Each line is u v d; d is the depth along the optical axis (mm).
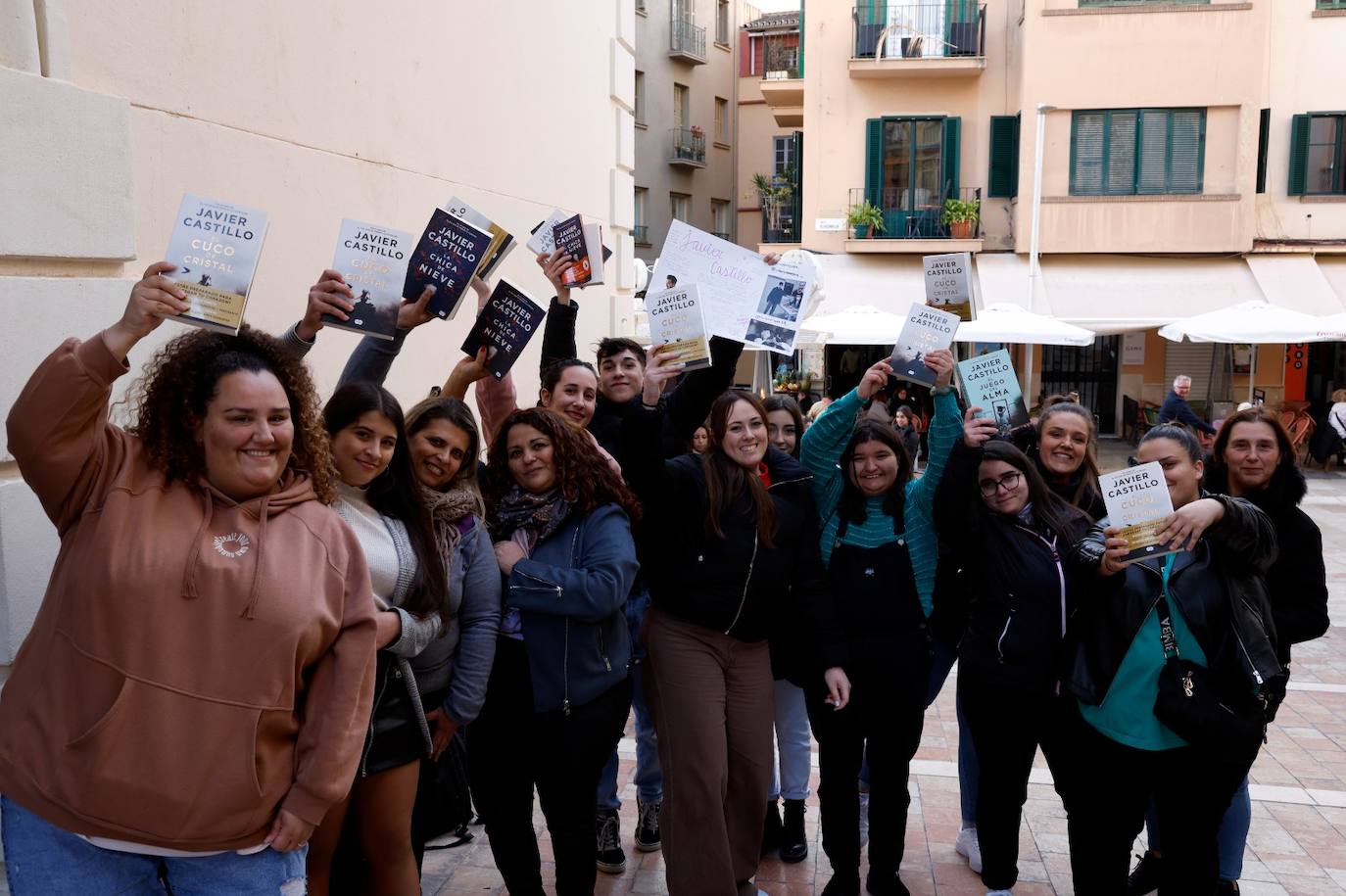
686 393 3643
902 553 3857
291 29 4617
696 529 3572
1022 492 3727
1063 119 20641
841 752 3842
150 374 2484
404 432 3033
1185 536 3186
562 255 4281
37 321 3143
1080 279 20531
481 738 3477
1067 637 3551
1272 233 20422
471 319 6754
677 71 30719
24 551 3160
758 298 3734
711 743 3533
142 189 3666
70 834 2203
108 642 2178
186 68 3906
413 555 2959
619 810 4613
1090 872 3453
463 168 6488
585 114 8797
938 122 21812
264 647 2268
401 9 5660
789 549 3705
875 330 14656
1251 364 18984
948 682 7121
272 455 2389
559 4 8156
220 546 2293
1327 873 4258
